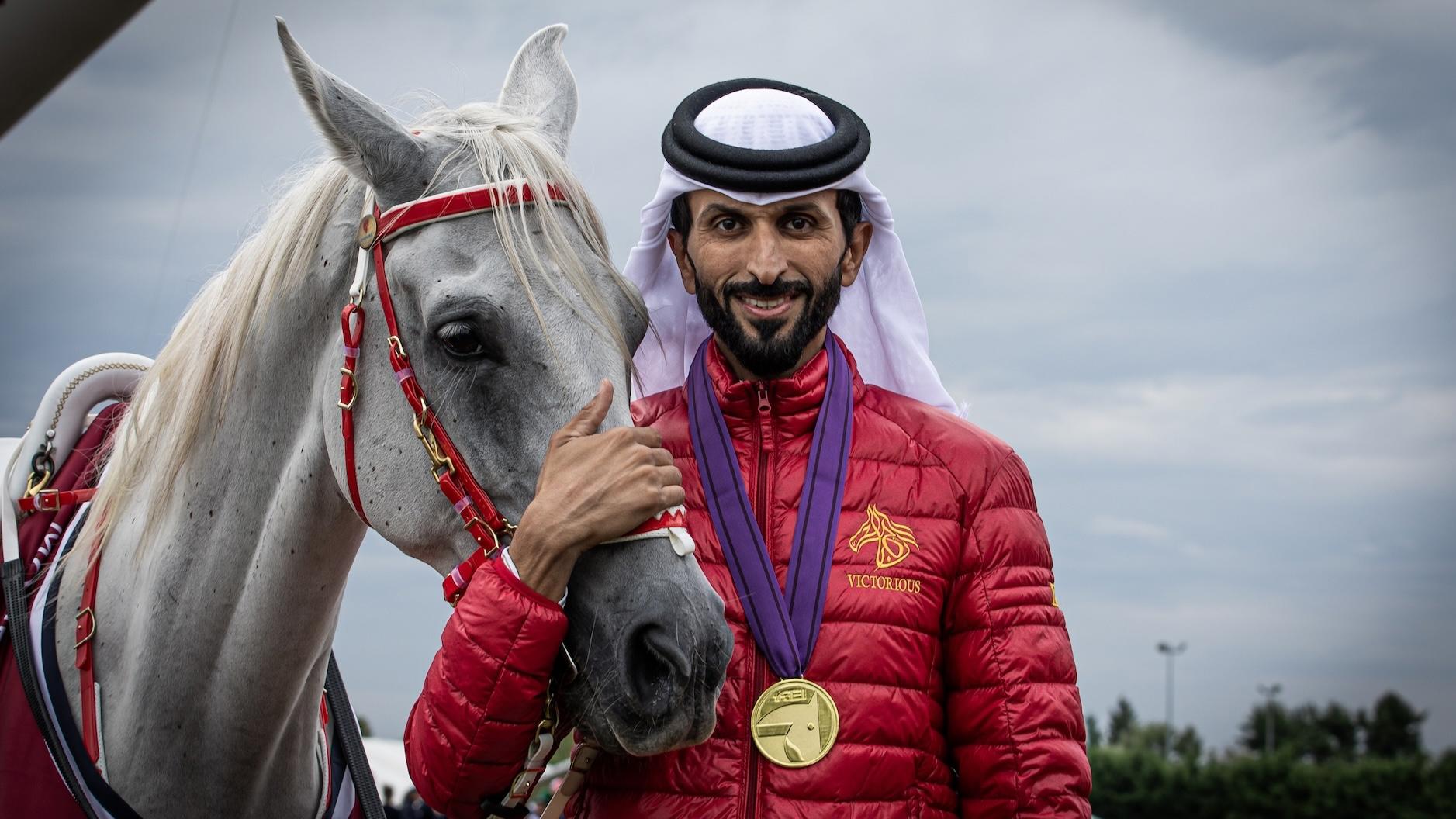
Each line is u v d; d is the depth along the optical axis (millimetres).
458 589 1397
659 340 1652
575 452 1318
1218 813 30844
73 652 1643
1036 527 1573
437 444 1420
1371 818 29672
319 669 1680
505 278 1393
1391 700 52875
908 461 1566
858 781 1411
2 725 1569
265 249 1595
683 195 1608
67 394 1795
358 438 1480
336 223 1556
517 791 1379
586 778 1508
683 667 1276
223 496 1597
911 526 1521
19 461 1736
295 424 1574
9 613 1610
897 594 1481
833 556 1490
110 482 1670
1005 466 1582
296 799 1708
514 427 1390
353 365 1479
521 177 1450
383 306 1462
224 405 1589
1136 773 33094
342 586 1618
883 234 1719
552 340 1377
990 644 1500
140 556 1634
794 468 1548
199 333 1638
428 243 1432
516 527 1366
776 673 1436
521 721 1316
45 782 1544
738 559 1484
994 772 1471
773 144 1563
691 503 1538
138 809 1599
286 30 1396
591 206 1502
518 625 1294
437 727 1340
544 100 1719
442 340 1397
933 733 1489
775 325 1519
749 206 1499
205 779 1616
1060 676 1506
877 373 1790
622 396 1403
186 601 1592
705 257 1531
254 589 1556
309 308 1557
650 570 1328
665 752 1321
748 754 1423
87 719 1605
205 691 1600
